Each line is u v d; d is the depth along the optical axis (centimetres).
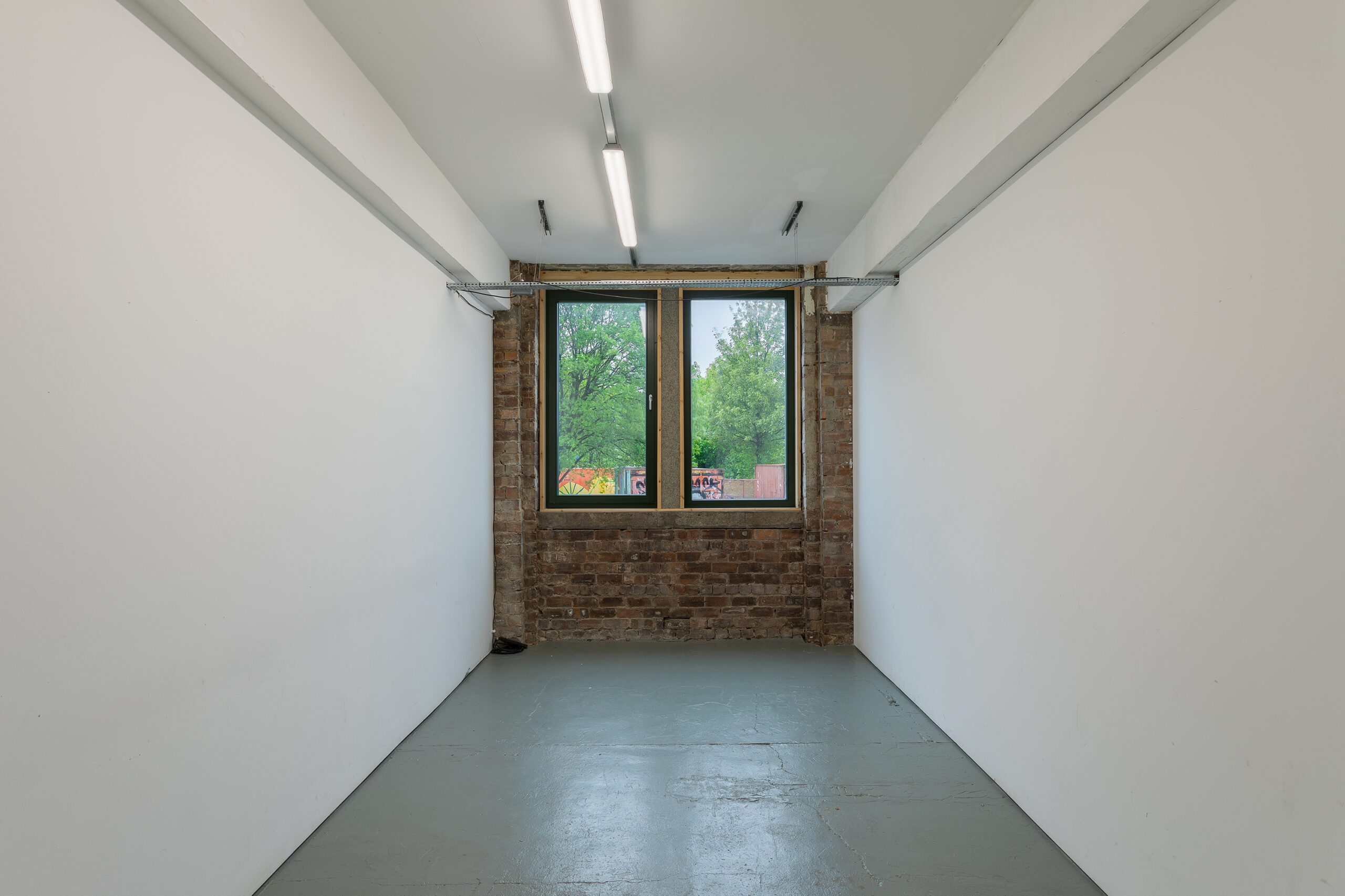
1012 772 260
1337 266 131
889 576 412
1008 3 217
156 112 164
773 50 245
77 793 139
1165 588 177
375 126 269
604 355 522
